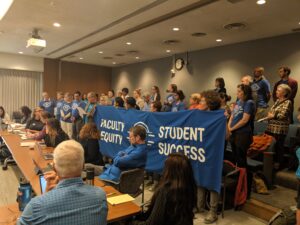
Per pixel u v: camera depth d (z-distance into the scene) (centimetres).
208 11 433
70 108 681
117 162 276
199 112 293
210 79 716
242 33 559
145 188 389
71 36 639
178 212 154
